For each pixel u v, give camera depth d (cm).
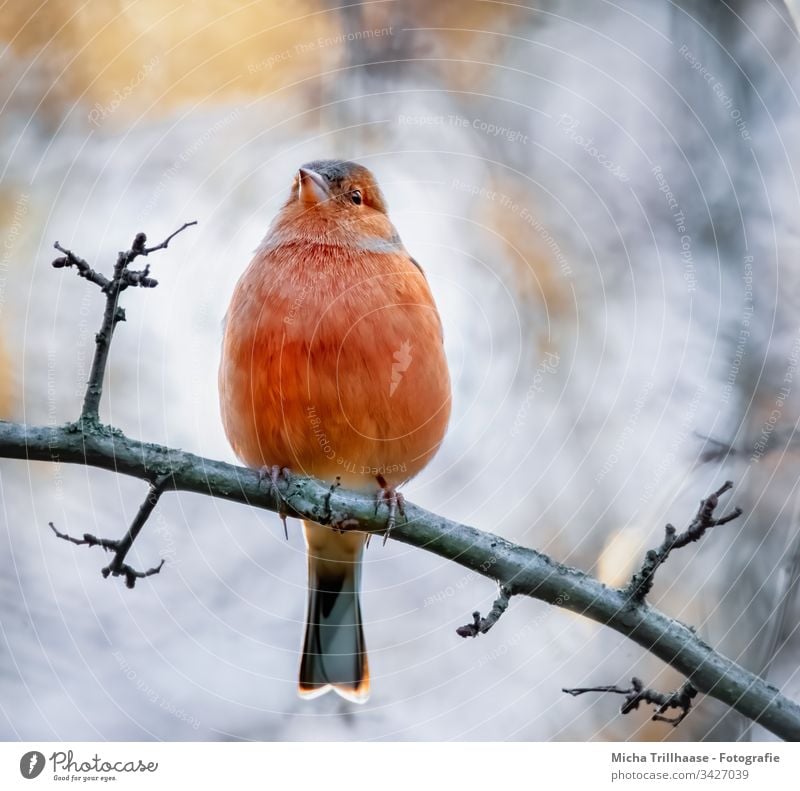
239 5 1196
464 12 1224
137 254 738
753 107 1127
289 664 1183
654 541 1004
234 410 898
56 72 1163
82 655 1149
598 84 1201
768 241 1109
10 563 1159
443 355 943
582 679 1144
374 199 975
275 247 923
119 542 764
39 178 1143
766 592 939
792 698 873
